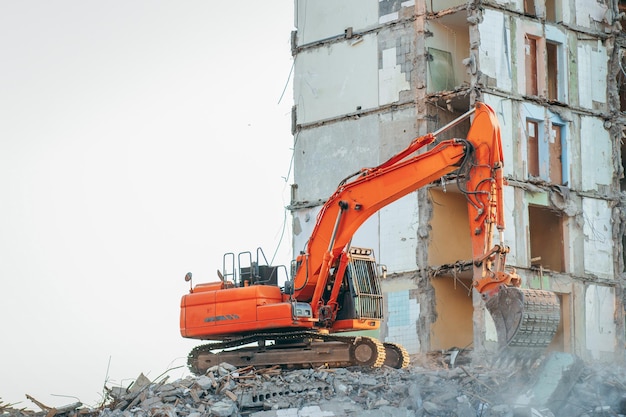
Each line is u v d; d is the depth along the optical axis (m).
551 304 56.19
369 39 100.75
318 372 61.91
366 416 57.50
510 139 95.00
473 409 58.53
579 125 100.56
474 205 58.22
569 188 98.56
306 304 64.31
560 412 60.16
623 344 100.00
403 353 66.50
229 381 60.22
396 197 62.62
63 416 59.47
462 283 94.25
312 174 103.12
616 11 104.50
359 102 100.88
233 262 67.50
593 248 99.75
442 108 97.75
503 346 56.06
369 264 66.19
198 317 66.31
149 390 60.12
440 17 97.56
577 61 101.44
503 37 95.94
